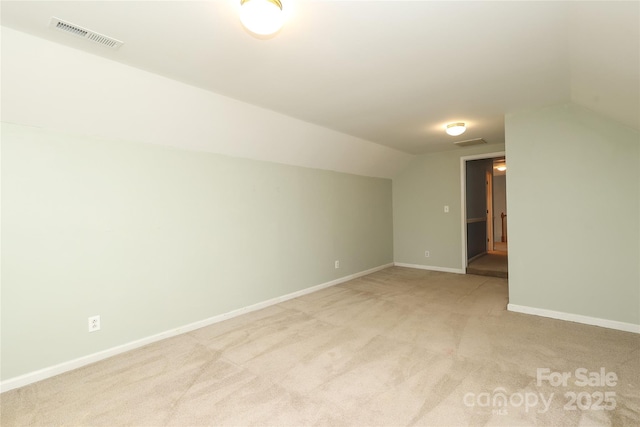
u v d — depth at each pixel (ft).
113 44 5.98
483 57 6.78
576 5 4.94
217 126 9.55
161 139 8.93
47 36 5.65
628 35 5.11
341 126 11.97
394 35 5.84
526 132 10.49
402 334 9.09
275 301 12.30
